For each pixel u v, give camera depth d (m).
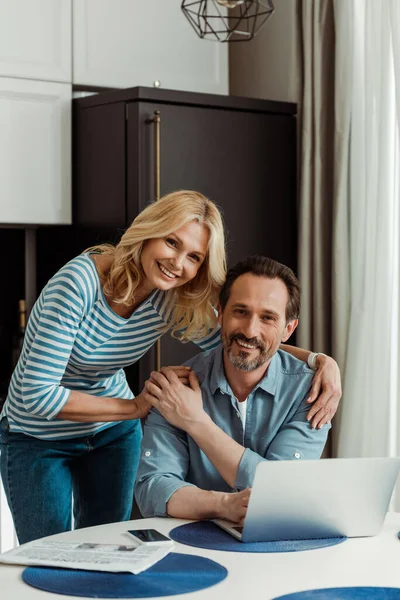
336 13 3.64
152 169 3.43
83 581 1.53
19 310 3.90
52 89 3.58
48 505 2.49
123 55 3.72
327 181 3.75
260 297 2.05
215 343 2.50
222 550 1.72
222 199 3.61
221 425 2.16
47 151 3.58
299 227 3.78
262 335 2.06
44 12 3.55
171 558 1.66
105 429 2.58
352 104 3.60
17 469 2.51
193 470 2.12
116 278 2.29
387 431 3.42
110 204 3.50
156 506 1.98
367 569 1.61
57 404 2.18
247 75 4.27
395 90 3.30
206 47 3.92
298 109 3.86
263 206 3.71
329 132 3.75
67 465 2.56
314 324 3.75
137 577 1.55
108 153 3.50
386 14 3.38
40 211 3.58
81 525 2.65
